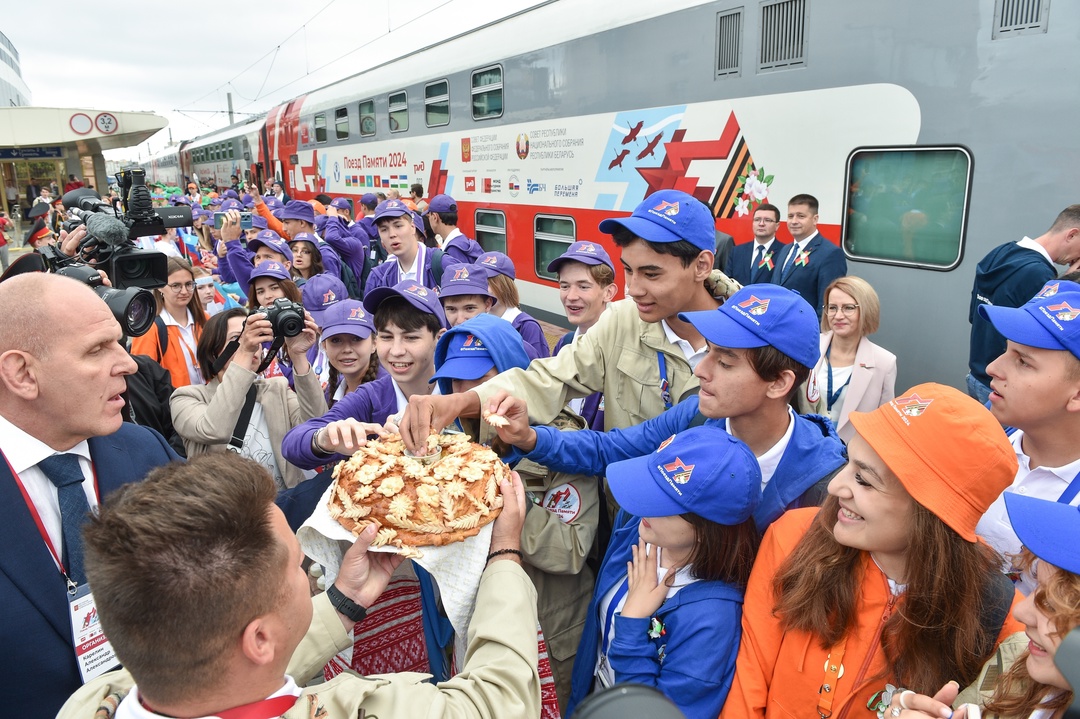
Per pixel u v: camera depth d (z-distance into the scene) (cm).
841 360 378
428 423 173
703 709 158
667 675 161
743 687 156
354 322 302
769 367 171
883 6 432
